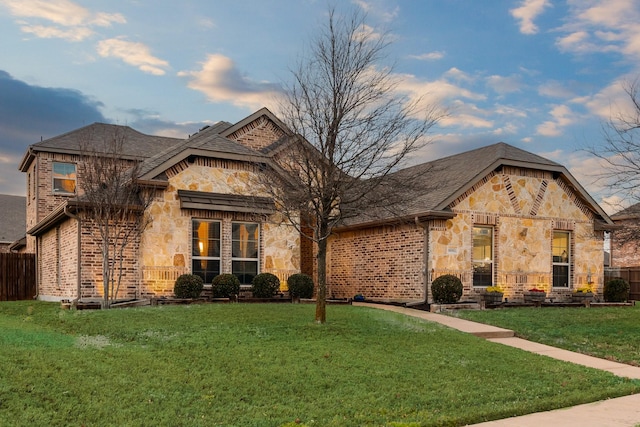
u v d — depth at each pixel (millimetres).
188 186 19188
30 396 7242
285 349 10609
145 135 29781
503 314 17750
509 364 10719
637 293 28625
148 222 17672
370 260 23125
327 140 13242
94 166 17938
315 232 15242
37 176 26109
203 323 12906
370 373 9398
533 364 10875
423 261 20266
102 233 16812
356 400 8031
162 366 9125
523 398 8594
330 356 10273
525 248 21938
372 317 15062
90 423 6641
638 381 10031
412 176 15234
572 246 23094
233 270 19891
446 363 10391
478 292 20906
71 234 19047
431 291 19859
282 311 15305
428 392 8594
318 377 8992
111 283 18062
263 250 20266
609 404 8570
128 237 18312
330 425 6969
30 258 26359
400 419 7312
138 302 17359
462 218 20766
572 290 22844
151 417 6957
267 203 17828
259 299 19406
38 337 11016
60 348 9883
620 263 33000
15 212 38469
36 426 6383
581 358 12141
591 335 14609
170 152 20500
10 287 25688
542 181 22578
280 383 8625
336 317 14633
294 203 13633
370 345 11383
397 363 10109
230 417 7137
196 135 24266
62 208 18266
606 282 24141
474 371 10016
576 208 23297
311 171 13508
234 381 8602
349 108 13289
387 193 13781
